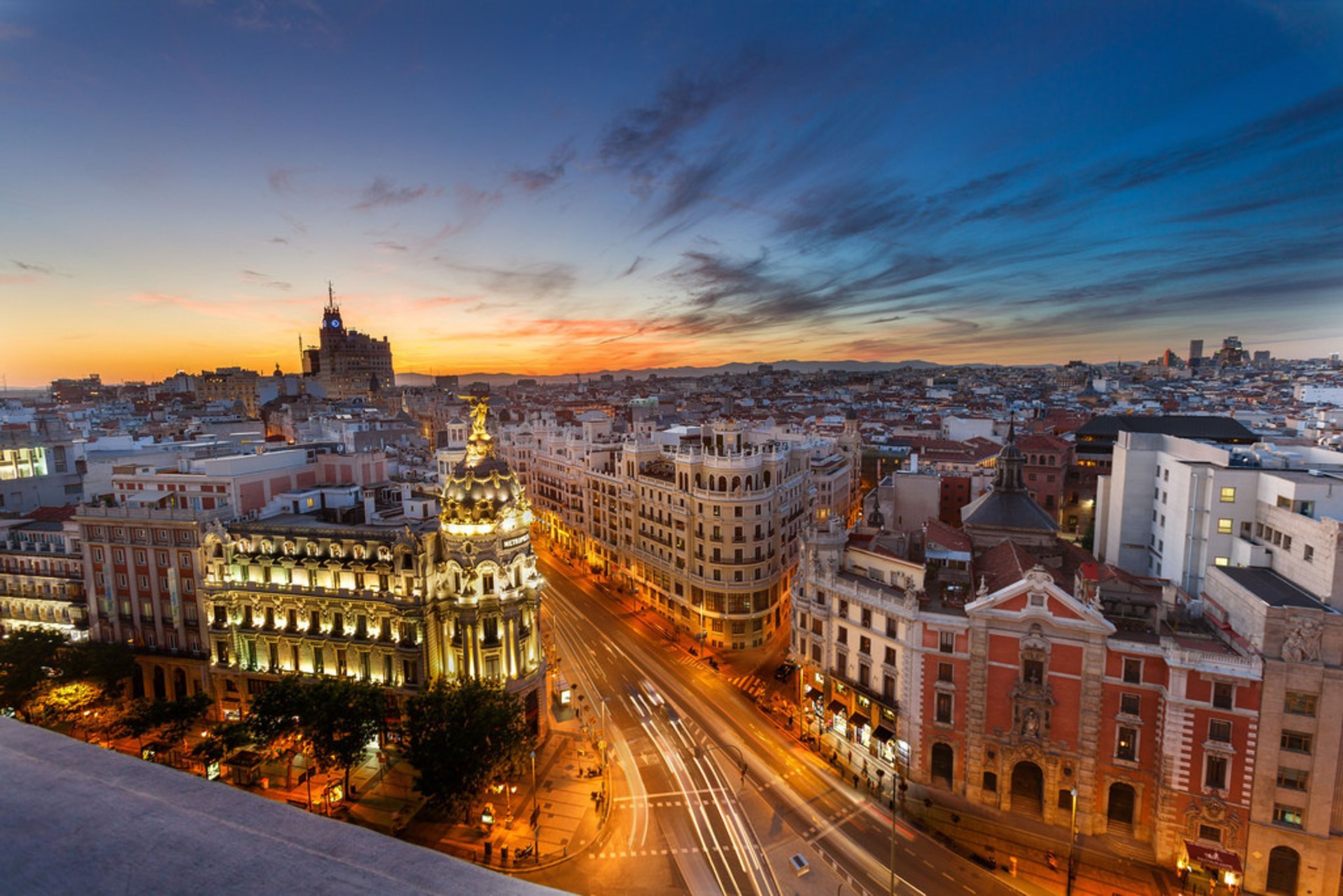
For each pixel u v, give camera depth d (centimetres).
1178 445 9612
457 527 8456
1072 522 15050
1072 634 6894
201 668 9350
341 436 19725
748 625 11769
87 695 8862
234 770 8188
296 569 8919
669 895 6344
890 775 7856
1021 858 6731
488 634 8525
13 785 686
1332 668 5831
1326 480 7162
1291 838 6034
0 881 540
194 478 10538
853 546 9075
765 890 6406
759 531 11750
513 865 6750
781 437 17650
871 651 8225
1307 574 6606
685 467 12275
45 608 10381
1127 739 6806
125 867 566
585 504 16300
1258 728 6119
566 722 9419
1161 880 6425
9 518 11200
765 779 8106
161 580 9531
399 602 8362
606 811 7538
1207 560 8181
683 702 9950
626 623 12962
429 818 7481
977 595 7569
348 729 7450
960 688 7475
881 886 6438
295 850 594
